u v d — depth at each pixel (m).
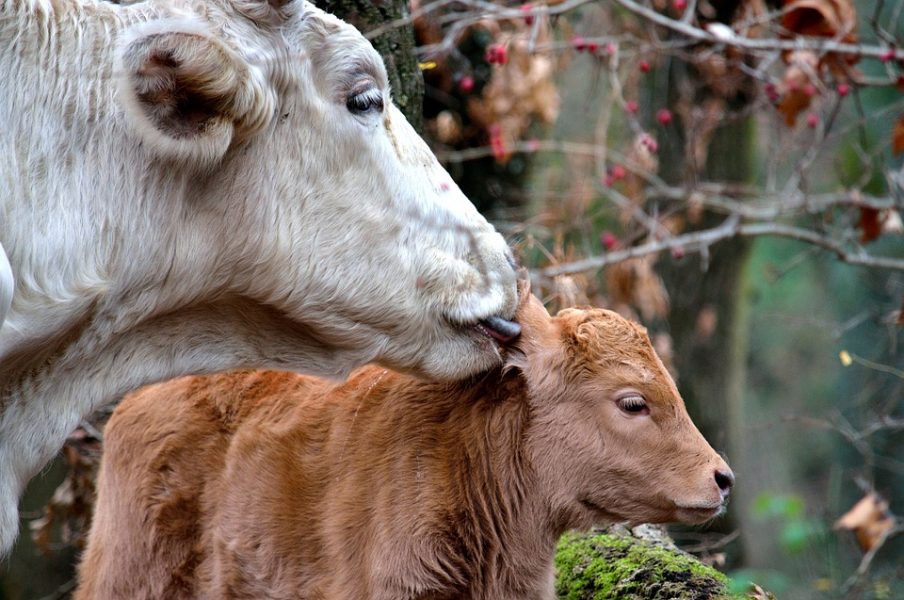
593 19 18.91
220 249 7.23
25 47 6.76
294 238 7.30
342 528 7.84
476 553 7.82
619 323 7.97
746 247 19.81
